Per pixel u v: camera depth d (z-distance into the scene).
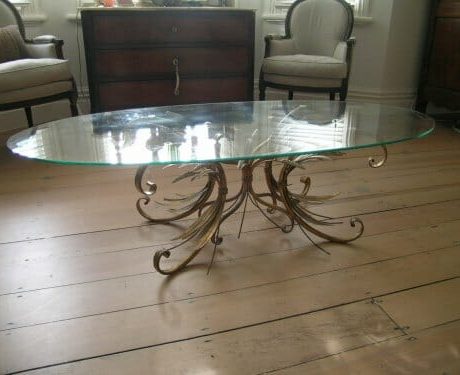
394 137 1.37
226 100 3.06
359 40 3.42
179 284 1.29
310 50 3.23
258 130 1.51
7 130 3.01
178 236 1.45
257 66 3.67
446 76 3.13
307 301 1.22
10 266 1.38
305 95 3.65
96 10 2.63
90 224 1.66
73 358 1.01
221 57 2.96
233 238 1.56
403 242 1.55
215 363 1.00
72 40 3.16
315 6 3.17
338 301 1.22
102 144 1.30
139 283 1.30
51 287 1.27
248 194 1.56
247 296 1.24
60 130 1.45
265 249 1.49
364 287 1.29
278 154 1.20
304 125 1.57
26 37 3.00
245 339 1.07
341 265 1.40
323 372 0.98
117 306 1.19
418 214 1.78
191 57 2.90
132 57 2.78
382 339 1.08
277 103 1.98
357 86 3.54
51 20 3.08
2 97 2.24
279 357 1.02
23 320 1.13
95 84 2.77
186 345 1.05
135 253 1.46
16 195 1.93
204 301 1.22
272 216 1.73
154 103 2.92
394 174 2.24
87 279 1.31
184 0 3.04
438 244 1.54
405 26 3.33
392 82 3.47
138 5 2.98
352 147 1.27
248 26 2.96
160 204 1.81
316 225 1.66
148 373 0.97
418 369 0.99
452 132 3.08
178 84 2.91
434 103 3.34
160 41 2.80
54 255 1.44
